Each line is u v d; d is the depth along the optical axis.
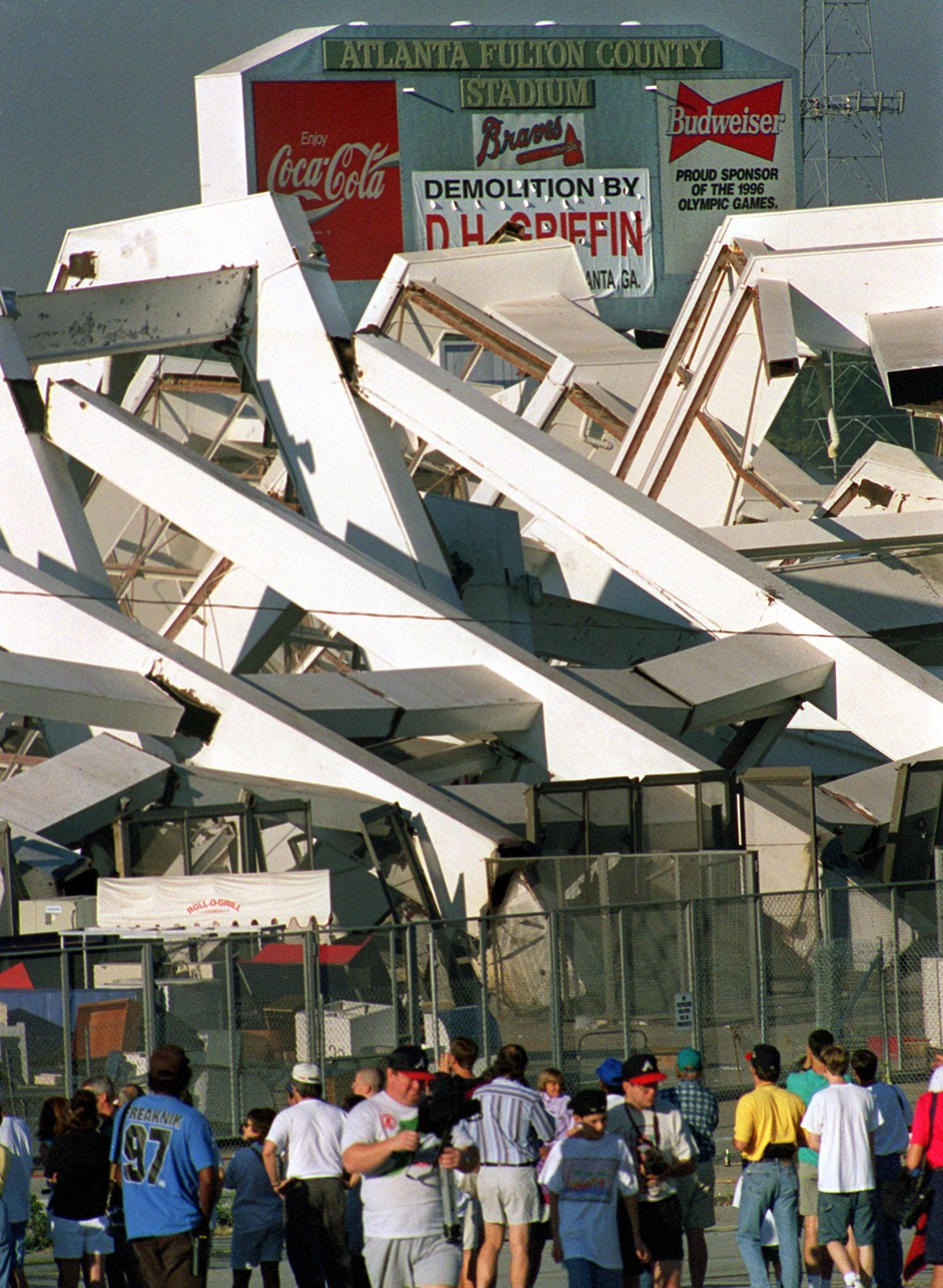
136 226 158.88
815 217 154.75
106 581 135.50
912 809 99.69
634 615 146.00
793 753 156.62
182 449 134.88
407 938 65.94
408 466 175.88
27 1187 42.44
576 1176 36.16
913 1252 40.06
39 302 136.62
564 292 196.00
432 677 111.75
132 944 64.88
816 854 93.56
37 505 134.88
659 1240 38.44
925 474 149.25
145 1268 34.06
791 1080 44.97
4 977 88.75
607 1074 39.94
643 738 106.25
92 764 107.50
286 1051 70.56
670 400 156.62
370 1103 33.50
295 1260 40.53
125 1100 45.09
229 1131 66.19
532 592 142.00
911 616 134.00
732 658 113.62
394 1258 33.16
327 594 123.25
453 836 99.12
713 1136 66.31
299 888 90.38
